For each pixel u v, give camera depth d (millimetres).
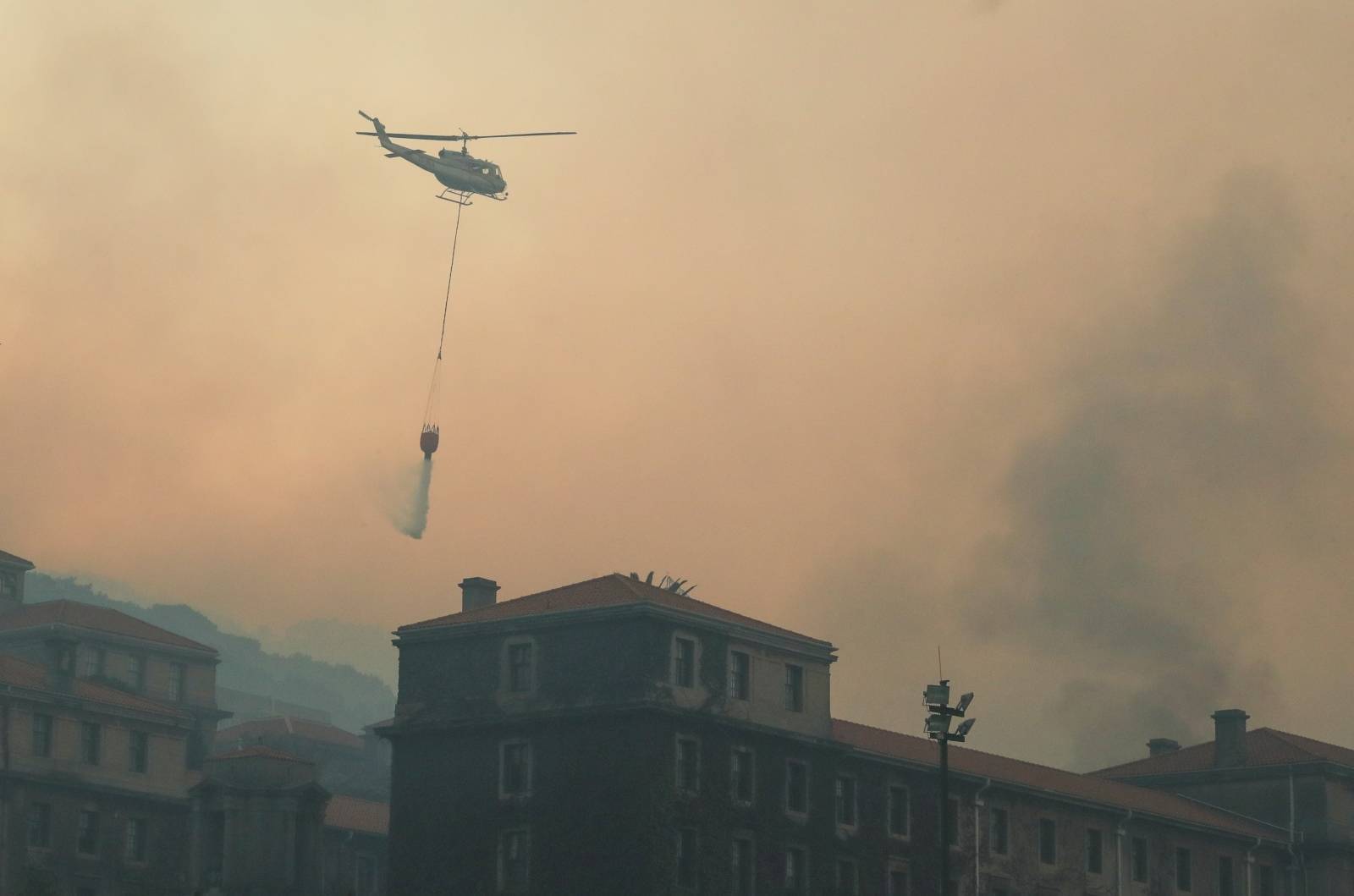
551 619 81000
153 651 131375
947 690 56500
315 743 152750
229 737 153625
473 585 91062
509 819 79812
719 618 83250
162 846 110250
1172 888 104375
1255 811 113562
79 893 104688
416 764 83312
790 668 86562
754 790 82312
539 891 78062
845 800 87375
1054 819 98500
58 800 104812
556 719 79375
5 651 126500
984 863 93375
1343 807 112688
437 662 84000
